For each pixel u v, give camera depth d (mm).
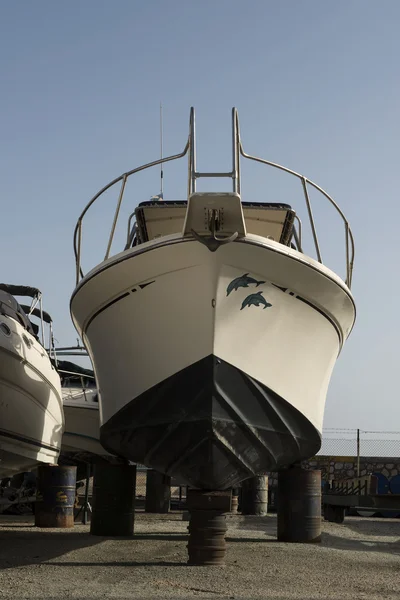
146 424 6934
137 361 6836
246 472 7242
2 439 9359
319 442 7926
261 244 6250
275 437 7125
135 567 6328
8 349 8695
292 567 6539
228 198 5797
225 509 6613
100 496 9414
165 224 8492
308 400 7324
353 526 12734
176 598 4805
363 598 4949
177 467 7051
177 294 6414
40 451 10750
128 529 9391
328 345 7551
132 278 6625
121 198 7691
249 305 6484
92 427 14273
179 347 6480
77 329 8391
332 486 17125
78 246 8195
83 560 6828
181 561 6801
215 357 6348
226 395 6512
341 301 7324
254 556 7359
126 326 6891
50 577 5691
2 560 6781
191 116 6453
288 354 6926
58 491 10992
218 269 6219
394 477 20406
